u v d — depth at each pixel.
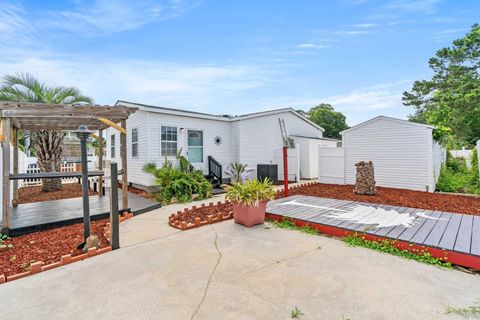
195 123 10.48
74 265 3.14
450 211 5.46
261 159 12.48
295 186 10.13
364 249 3.55
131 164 10.46
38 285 2.66
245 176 11.20
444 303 2.21
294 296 2.34
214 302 2.27
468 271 2.87
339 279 2.66
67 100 8.91
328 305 2.19
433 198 6.96
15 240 4.18
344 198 7.26
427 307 2.15
